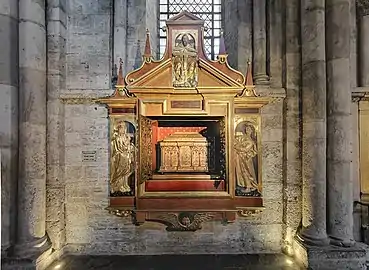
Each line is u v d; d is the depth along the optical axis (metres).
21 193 6.34
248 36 8.16
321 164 6.73
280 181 7.62
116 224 7.59
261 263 6.92
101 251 7.55
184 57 7.27
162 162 7.69
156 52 8.84
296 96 7.39
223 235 7.61
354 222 7.39
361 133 7.46
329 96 6.76
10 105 6.26
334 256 6.36
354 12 7.61
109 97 7.28
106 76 7.92
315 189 6.72
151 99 7.23
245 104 7.36
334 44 6.71
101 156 7.61
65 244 7.52
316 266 6.34
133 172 7.31
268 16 7.89
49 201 7.14
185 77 7.25
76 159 7.60
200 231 7.61
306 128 6.96
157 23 9.05
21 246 6.19
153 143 7.83
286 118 7.44
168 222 7.38
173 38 7.34
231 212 7.28
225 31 8.88
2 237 6.09
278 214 7.61
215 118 7.59
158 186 7.46
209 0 9.20
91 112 7.62
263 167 7.62
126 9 8.12
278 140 7.62
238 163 7.35
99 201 7.58
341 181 6.58
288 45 7.44
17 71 6.42
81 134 7.61
